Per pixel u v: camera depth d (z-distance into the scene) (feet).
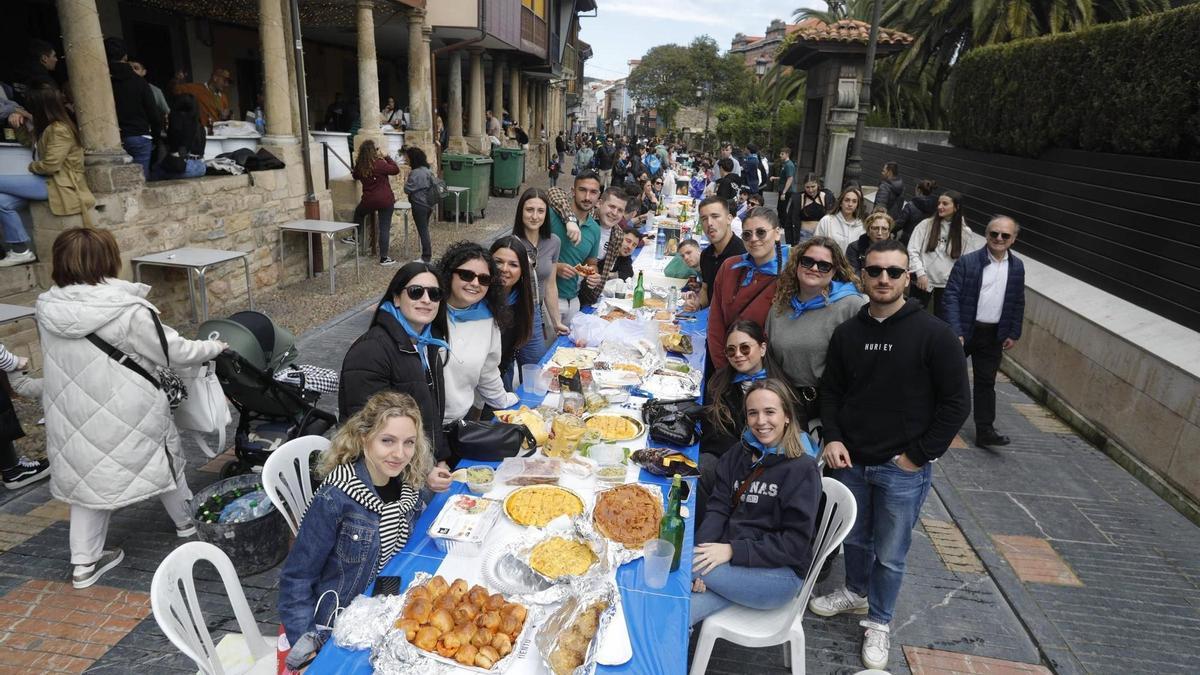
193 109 24.68
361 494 7.56
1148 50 19.58
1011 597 12.54
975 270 17.57
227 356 12.58
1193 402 15.71
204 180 24.79
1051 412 21.54
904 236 28.89
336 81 62.49
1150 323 18.31
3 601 11.03
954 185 34.47
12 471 14.06
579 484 9.66
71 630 10.53
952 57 63.16
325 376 15.35
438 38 52.75
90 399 10.85
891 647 11.26
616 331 15.93
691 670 9.45
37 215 19.31
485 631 6.45
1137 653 11.27
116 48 21.99
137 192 21.65
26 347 18.70
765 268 13.39
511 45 56.18
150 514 13.61
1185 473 15.81
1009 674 10.80
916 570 13.35
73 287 10.73
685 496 9.41
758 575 9.12
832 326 11.52
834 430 10.87
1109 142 21.62
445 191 40.55
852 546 11.45
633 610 7.22
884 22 62.28
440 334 10.48
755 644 9.10
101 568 11.76
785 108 85.87
